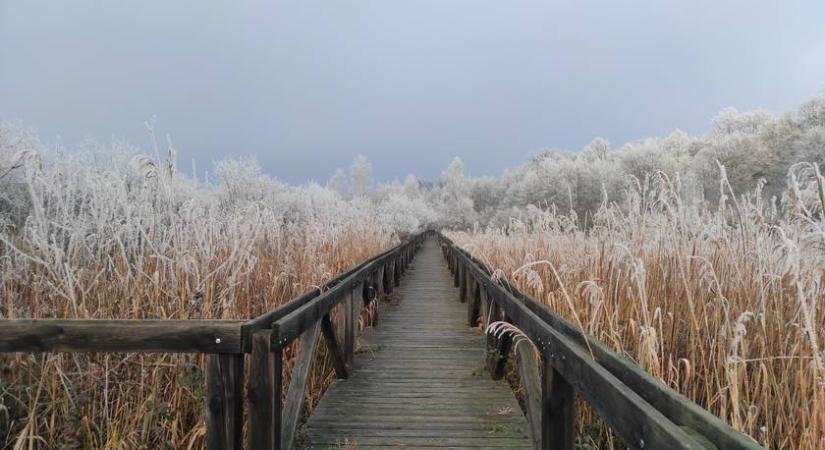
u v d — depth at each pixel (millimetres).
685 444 1086
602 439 3115
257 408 2180
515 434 3504
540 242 6027
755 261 3059
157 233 3676
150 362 2893
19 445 2391
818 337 2564
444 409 3998
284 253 5625
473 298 7324
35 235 2896
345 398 4266
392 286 10805
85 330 2125
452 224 55188
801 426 2363
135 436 2779
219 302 3559
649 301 3438
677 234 3566
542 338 2482
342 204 12016
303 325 2805
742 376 2594
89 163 4273
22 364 2814
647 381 1714
